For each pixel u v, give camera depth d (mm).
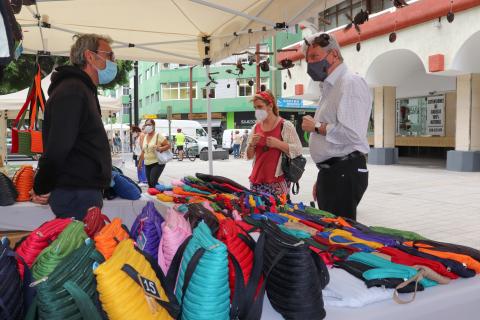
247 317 1267
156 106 39375
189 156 20312
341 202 2604
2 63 1533
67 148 2080
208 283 1190
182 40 5613
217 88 36312
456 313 1478
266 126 3410
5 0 1510
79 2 4172
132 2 4211
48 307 1103
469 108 11148
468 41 9984
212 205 2398
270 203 2543
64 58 11609
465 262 1641
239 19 4770
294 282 1266
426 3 10555
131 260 1219
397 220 5824
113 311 1116
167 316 1206
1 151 11008
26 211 3584
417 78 17312
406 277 1475
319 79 2635
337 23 15453
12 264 1245
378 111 14133
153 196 3268
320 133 2584
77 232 1378
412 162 15094
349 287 1443
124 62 15930
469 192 8047
